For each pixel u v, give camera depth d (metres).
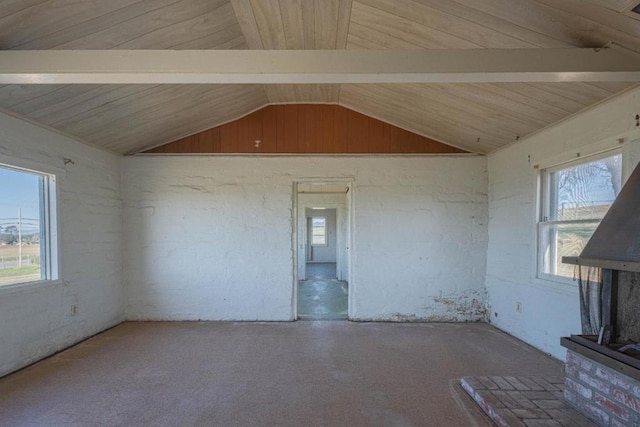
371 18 2.50
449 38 2.46
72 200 3.53
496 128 3.60
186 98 3.47
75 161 3.57
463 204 4.45
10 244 2.92
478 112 3.39
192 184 4.43
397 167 4.46
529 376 2.75
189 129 4.28
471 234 4.45
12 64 2.01
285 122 4.44
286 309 4.43
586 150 2.82
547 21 1.99
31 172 3.11
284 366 3.01
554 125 3.19
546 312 3.30
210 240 4.43
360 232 4.45
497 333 3.95
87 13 2.08
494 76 2.07
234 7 2.43
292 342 3.63
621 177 2.53
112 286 4.18
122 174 4.41
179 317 4.42
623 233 1.90
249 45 3.01
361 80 2.15
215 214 4.44
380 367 2.99
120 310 4.33
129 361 3.11
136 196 4.42
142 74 2.04
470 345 3.54
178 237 4.42
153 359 3.16
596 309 2.23
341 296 6.12
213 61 2.04
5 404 2.36
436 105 3.54
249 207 4.44
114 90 2.95
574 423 2.01
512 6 1.95
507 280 3.96
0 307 2.74
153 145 4.38
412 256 4.46
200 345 3.54
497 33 2.24
